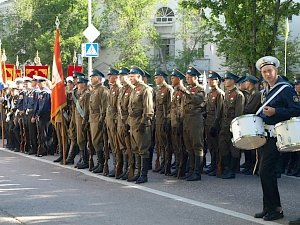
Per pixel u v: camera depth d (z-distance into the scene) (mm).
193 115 11320
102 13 48219
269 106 7793
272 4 17766
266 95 8039
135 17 45250
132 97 11070
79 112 12836
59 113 13945
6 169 12883
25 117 15992
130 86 11258
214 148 12133
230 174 11773
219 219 8031
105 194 9891
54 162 14141
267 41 18016
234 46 18703
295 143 6961
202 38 41750
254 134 7445
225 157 11805
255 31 18078
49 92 15531
